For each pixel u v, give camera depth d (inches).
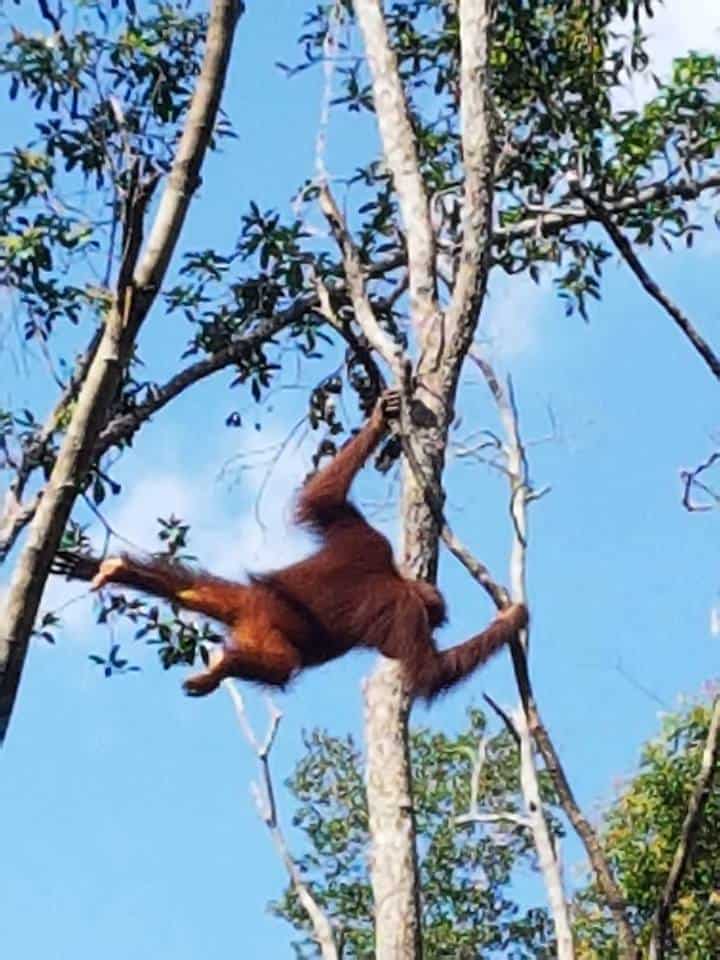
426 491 348.2
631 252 390.0
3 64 509.0
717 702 327.9
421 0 569.3
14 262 502.3
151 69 525.0
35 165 507.8
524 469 383.2
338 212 380.8
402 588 369.7
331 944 361.1
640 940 550.6
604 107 560.4
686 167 569.9
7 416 497.4
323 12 510.3
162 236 242.7
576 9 558.3
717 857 573.0
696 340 387.2
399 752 350.9
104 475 546.3
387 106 420.5
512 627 357.4
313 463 471.5
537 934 724.0
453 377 359.6
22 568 234.8
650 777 580.1
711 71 566.9
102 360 237.9
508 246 565.9
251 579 387.5
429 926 718.5
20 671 233.9
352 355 461.7
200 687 380.5
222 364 565.0
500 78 556.4
